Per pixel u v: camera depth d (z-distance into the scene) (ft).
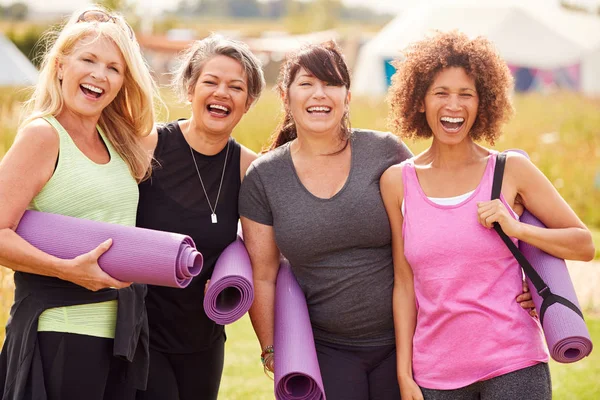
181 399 13.82
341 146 13.20
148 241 11.19
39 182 11.05
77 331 11.18
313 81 12.88
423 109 12.62
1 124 40.14
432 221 11.84
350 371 12.89
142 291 12.23
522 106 71.00
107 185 11.69
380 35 101.35
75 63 11.53
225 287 12.44
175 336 13.48
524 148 49.19
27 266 10.80
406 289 12.68
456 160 12.23
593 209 40.34
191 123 13.75
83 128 11.92
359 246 12.89
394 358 13.00
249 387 19.08
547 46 92.22
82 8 12.29
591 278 28.37
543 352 11.52
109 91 11.83
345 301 12.88
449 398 11.71
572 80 91.61
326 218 12.67
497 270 11.61
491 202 11.49
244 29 302.86
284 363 12.13
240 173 13.96
